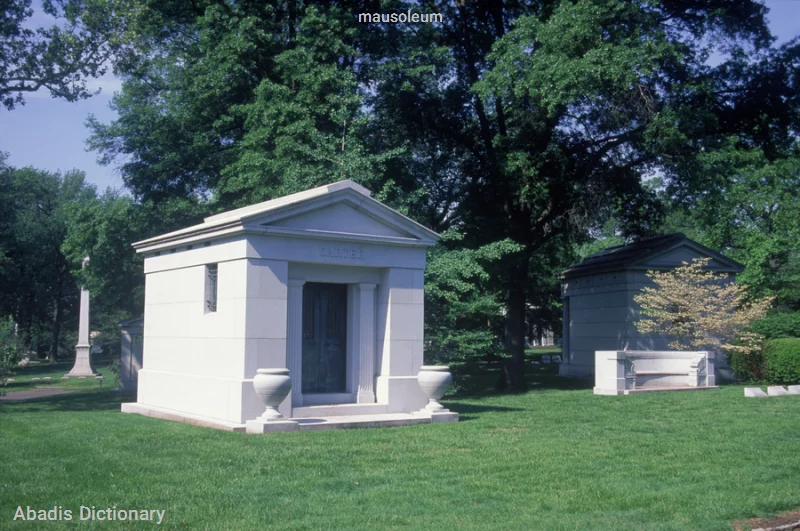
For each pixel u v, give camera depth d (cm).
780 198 2605
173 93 3209
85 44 2497
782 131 2747
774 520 805
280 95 2356
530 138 2650
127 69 2648
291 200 1573
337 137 2350
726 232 2670
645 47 2198
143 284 4178
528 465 1051
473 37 2795
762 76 2659
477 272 2223
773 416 1571
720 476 990
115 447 1175
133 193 3164
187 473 983
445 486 923
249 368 1412
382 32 2728
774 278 3384
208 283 1582
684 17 2662
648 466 1051
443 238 2286
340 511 805
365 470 1012
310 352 1608
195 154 2972
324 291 1639
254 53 2523
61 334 7694
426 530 737
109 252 3531
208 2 2636
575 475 991
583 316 3234
